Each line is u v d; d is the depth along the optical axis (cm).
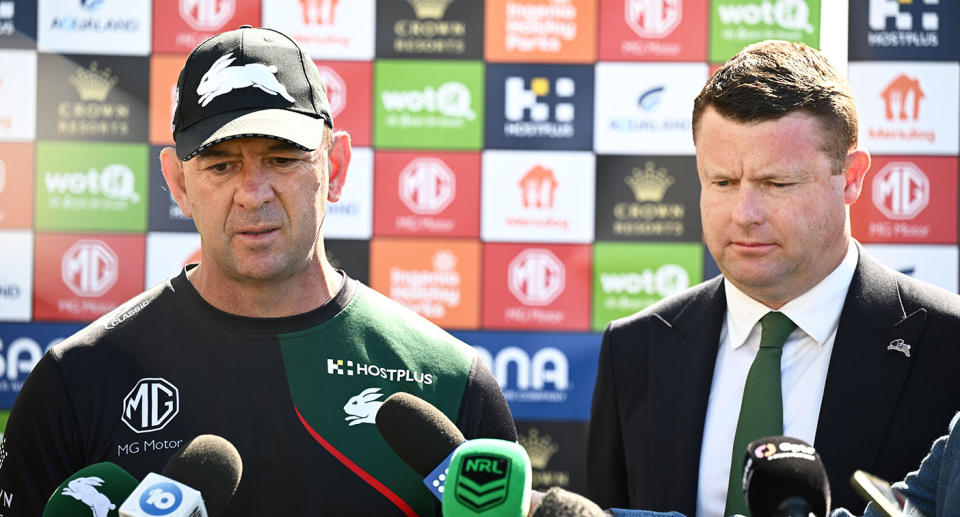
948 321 559
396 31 1091
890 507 394
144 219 1099
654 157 1091
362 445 496
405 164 1098
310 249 494
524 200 1098
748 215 527
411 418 409
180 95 489
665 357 620
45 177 1091
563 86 1093
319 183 491
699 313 622
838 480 549
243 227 475
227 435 490
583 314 1099
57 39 1088
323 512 486
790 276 548
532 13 1091
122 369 501
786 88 519
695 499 586
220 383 498
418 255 1102
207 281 516
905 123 1062
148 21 1091
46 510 397
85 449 492
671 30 1085
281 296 507
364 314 524
